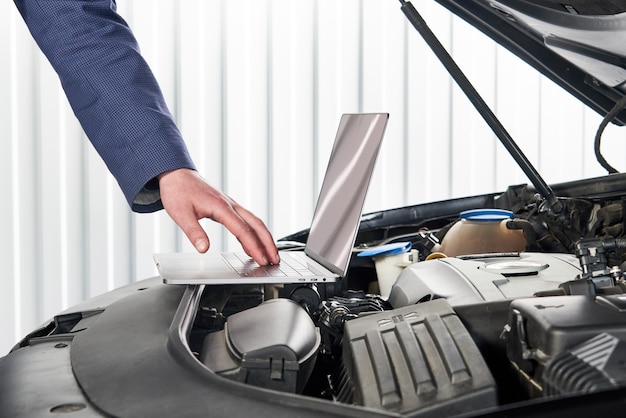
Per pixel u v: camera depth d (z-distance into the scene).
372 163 0.79
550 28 0.87
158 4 2.42
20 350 0.65
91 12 0.98
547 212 1.09
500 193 1.40
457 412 0.46
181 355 0.53
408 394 0.49
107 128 0.93
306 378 0.59
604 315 0.48
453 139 2.79
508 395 0.56
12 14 2.21
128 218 2.37
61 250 2.31
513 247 1.02
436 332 0.53
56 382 0.53
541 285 0.71
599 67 0.91
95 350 0.59
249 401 0.45
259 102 2.55
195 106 2.48
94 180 2.33
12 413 0.48
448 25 2.76
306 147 2.61
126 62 0.95
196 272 0.81
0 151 2.22
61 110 2.28
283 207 2.60
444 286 0.72
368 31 2.66
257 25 2.53
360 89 2.66
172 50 2.44
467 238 1.03
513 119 2.85
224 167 2.53
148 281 0.97
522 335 0.51
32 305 2.28
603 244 0.63
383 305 0.83
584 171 2.95
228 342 0.60
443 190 2.79
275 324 0.60
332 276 0.76
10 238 2.25
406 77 2.71
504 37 0.98
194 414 0.43
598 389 0.41
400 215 1.37
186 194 0.88
